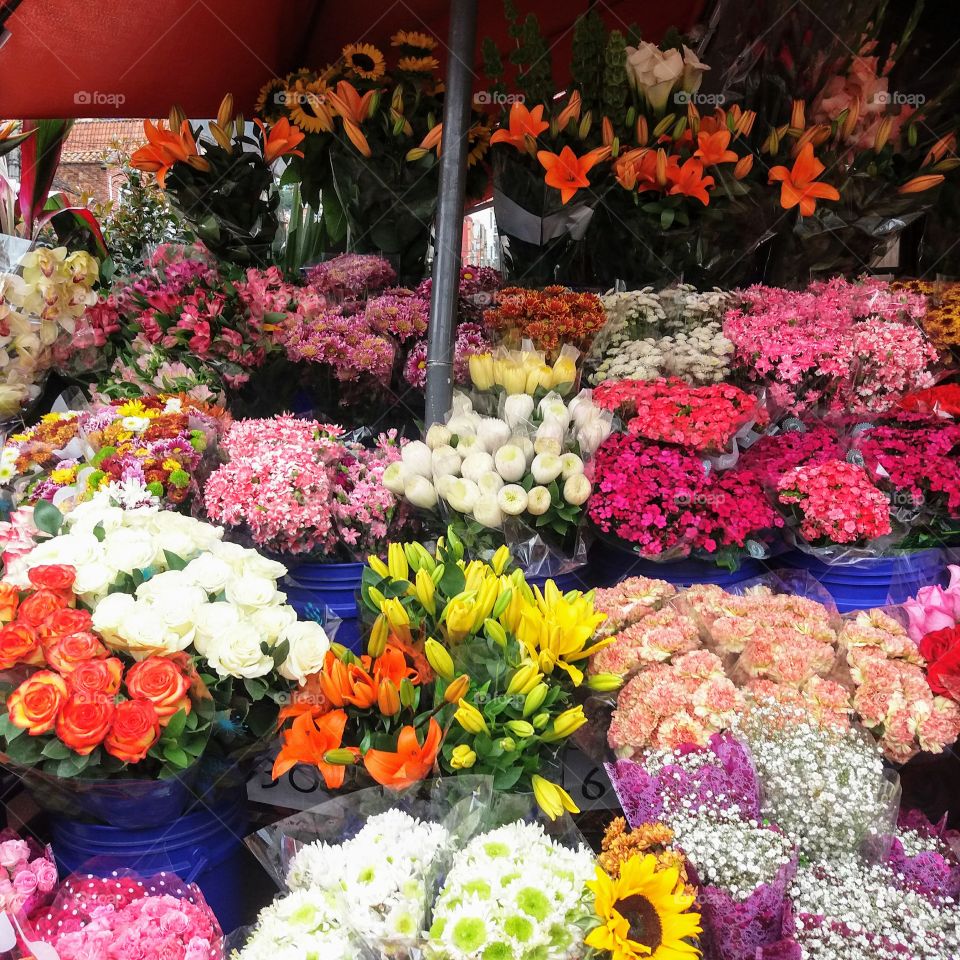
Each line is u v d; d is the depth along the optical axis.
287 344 2.58
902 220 2.87
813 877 1.41
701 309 2.73
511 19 2.93
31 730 1.32
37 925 1.39
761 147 2.91
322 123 2.91
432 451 2.13
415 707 1.50
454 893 1.27
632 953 1.17
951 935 1.36
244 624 1.49
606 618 1.66
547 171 2.67
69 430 2.36
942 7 3.10
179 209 2.99
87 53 2.92
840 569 2.22
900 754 1.67
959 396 2.43
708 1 3.60
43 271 2.58
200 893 1.44
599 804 1.75
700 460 2.20
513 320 2.60
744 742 1.54
